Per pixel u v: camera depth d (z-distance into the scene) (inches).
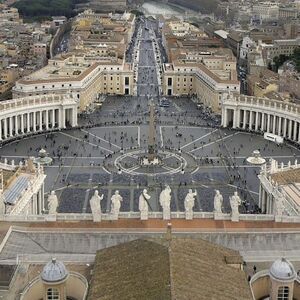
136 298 3501.5
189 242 4069.9
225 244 5201.8
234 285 3789.4
